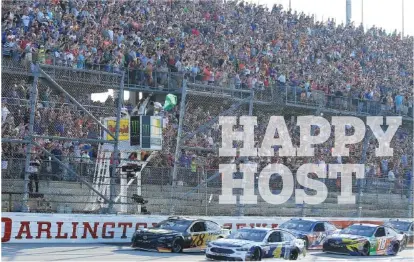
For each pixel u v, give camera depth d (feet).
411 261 210.38
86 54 258.57
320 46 383.86
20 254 170.81
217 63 311.27
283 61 351.05
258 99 294.05
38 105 235.20
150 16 314.55
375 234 226.79
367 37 422.82
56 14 272.92
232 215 244.42
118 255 181.98
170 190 229.04
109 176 223.71
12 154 210.38
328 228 237.66
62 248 189.78
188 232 201.67
